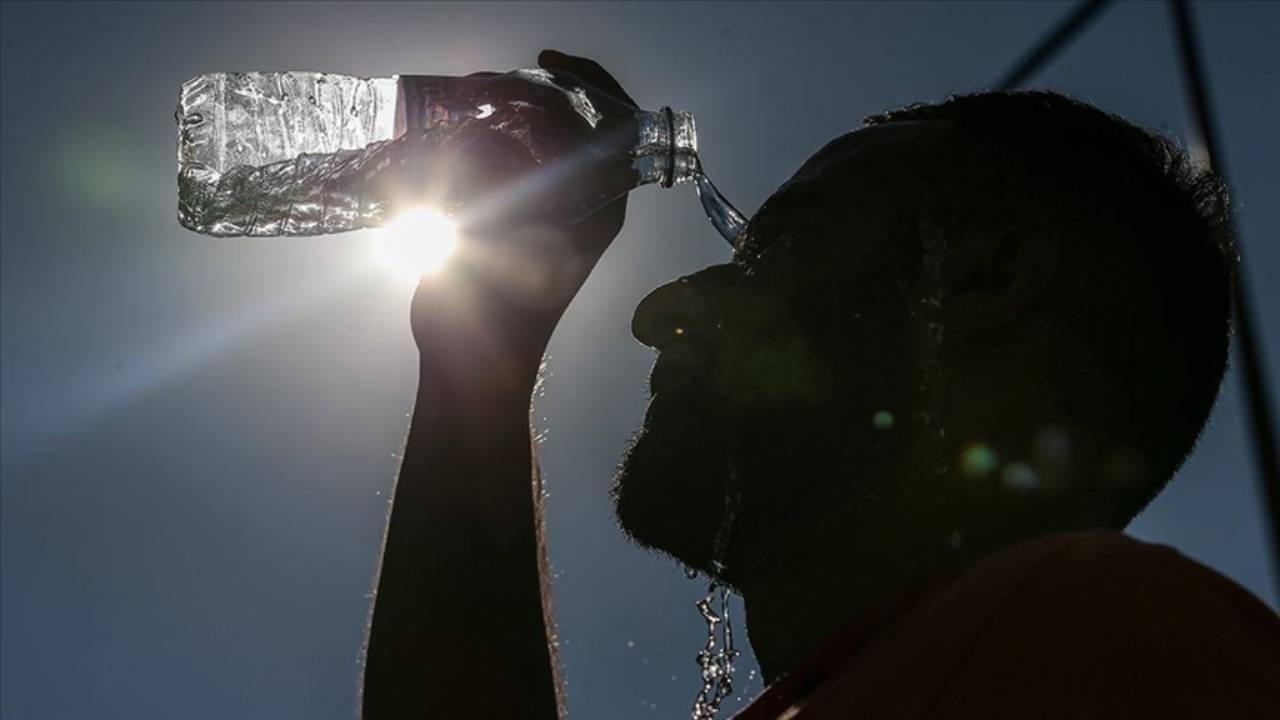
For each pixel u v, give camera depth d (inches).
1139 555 44.8
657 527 63.7
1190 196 58.7
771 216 63.7
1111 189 56.6
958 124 60.4
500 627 74.0
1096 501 54.2
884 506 56.7
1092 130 58.3
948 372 56.1
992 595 44.7
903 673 44.6
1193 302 56.4
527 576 75.5
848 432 58.4
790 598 58.8
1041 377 54.9
